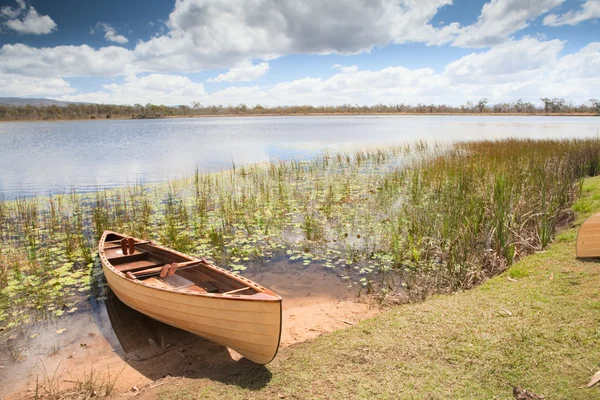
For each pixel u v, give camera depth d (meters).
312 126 57.19
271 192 12.64
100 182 15.23
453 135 32.88
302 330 4.81
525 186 9.89
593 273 5.08
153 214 10.34
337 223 9.32
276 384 3.46
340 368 3.62
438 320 4.30
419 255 7.18
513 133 33.19
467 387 3.22
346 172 16.00
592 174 13.33
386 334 4.13
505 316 4.22
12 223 9.86
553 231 7.46
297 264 7.04
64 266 7.05
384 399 3.15
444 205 9.84
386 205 10.65
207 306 4.16
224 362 4.23
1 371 4.17
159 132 46.88
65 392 3.74
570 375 3.22
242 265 7.00
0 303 5.74
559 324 3.93
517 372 3.34
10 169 18.61
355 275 6.54
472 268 6.23
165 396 3.38
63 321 5.26
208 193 12.66
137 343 4.72
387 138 32.25
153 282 5.62
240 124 68.94
